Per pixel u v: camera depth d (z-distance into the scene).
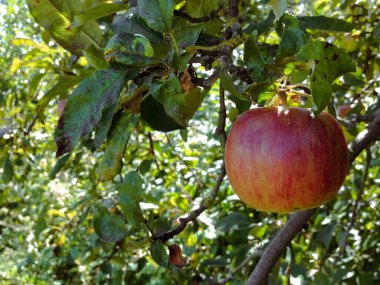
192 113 0.34
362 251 0.58
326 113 0.25
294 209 0.24
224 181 0.61
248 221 0.52
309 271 0.51
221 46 0.24
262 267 0.41
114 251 0.49
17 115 0.56
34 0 0.27
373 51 0.56
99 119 0.21
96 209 0.26
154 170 0.62
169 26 0.22
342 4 0.48
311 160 0.23
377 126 0.40
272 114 0.24
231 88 0.22
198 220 0.55
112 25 0.25
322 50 0.19
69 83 0.28
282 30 0.23
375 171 0.57
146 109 0.30
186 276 0.51
